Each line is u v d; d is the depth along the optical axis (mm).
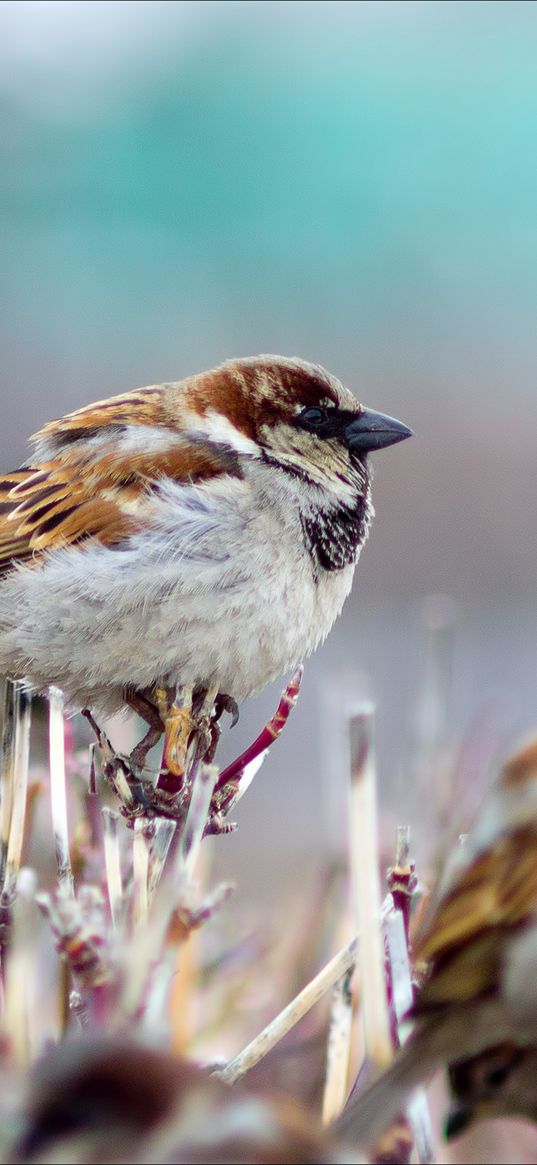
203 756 2643
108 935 2564
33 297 5297
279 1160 1711
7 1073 2068
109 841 2588
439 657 2693
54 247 5367
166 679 2678
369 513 2707
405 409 4996
